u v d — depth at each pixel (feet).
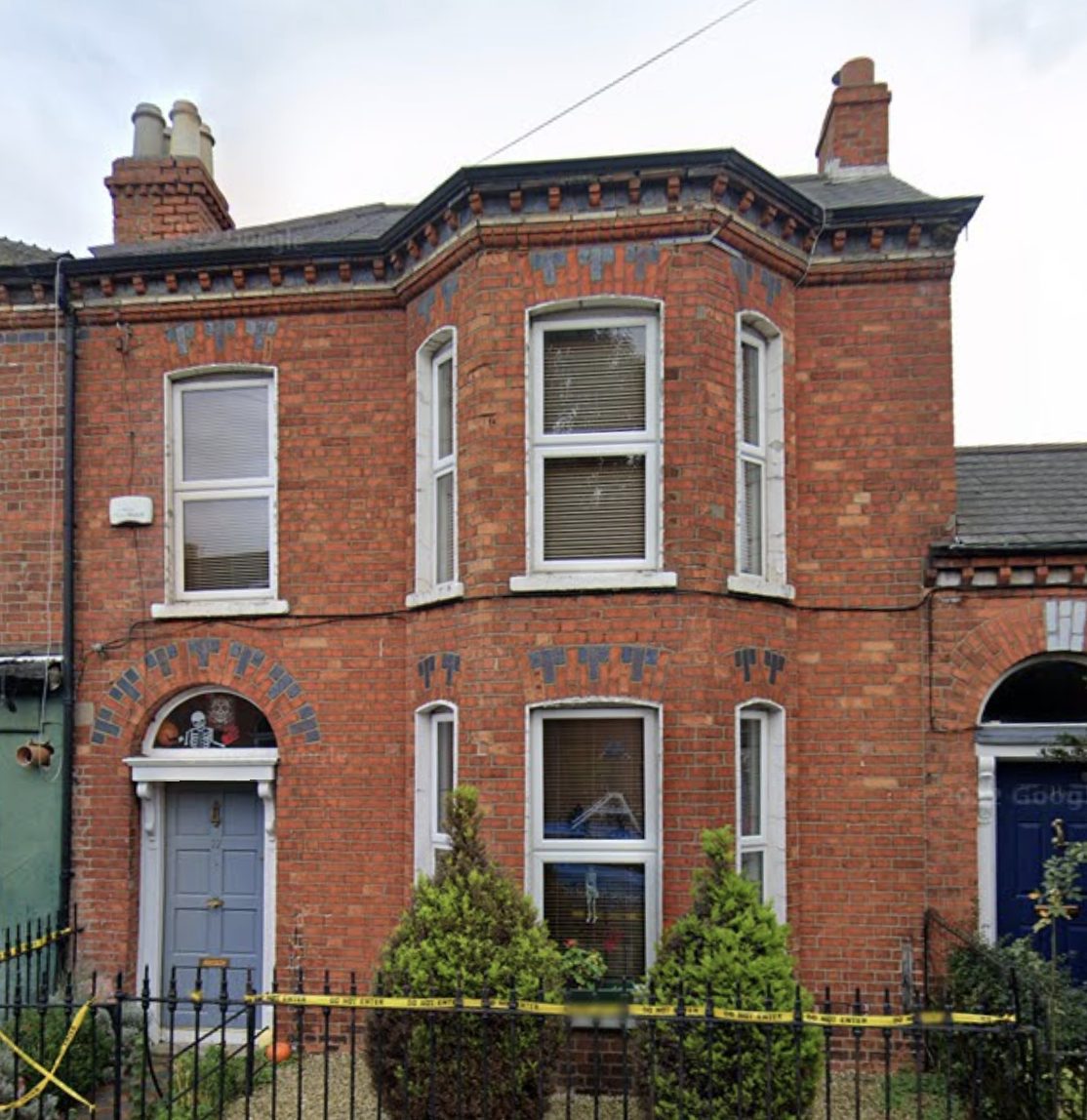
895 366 23.29
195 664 24.70
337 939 23.56
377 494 24.47
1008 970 17.08
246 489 25.49
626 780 21.34
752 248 22.30
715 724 20.70
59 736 24.99
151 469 25.45
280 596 24.54
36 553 25.63
